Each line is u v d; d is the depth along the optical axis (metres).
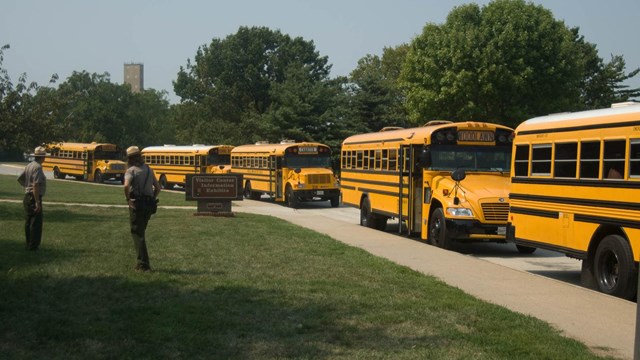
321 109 51.81
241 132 62.75
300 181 29.41
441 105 42.84
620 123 10.02
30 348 6.21
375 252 14.14
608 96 56.19
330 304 8.23
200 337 6.64
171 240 14.59
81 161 53.16
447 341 6.68
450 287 9.71
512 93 40.25
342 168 23.45
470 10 42.78
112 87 96.75
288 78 55.72
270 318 7.48
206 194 22.03
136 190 10.20
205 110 70.81
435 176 16.19
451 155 16.44
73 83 97.81
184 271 10.44
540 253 16.00
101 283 9.25
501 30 40.59
